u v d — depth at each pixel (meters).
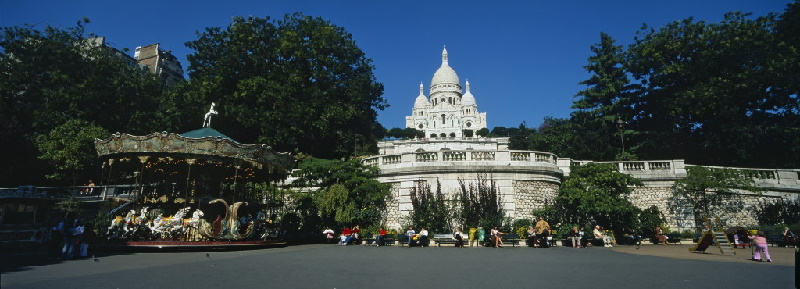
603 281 9.34
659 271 11.27
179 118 37.66
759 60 37.06
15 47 35.66
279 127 35.56
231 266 11.88
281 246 20.86
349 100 42.31
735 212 27.56
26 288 8.06
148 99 38.97
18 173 33.31
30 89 35.81
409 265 12.42
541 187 26.58
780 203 27.77
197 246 17.16
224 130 39.16
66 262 12.81
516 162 26.02
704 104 37.41
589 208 23.86
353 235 22.91
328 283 8.84
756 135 36.69
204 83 35.66
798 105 37.94
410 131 118.06
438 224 23.77
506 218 24.05
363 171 27.11
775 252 18.70
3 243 17.22
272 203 23.20
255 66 37.19
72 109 33.38
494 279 9.56
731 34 38.41
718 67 38.91
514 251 18.44
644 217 25.42
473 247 21.06
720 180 26.94
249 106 36.75
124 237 17.64
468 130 125.31
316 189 28.69
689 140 42.00
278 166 21.59
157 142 18.22
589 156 43.16
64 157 29.28
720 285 8.88
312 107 37.50
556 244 22.56
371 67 48.59
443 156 26.41
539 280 9.44
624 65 47.22
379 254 16.41
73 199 22.02
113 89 36.69
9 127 32.41
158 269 11.12
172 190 21.78
